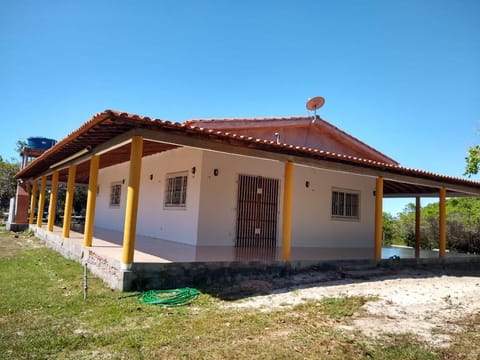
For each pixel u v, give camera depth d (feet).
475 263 43.14
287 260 27.14
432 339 14.65
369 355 12.57
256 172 36.52
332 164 30.45
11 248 39.99
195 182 33.81
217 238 33.86
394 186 47.62
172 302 18.42
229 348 12.73
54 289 20.83
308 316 17.08
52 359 11.46
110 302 17.99
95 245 29.94
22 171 53.21
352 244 45.16
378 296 21.80
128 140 22.11
